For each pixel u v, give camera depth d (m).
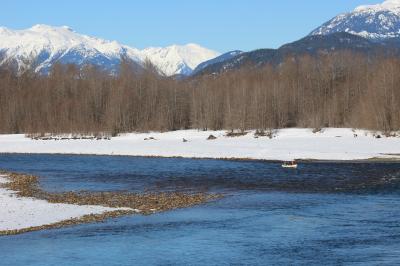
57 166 77.69
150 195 48.97
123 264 26.86
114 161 85.25
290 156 85.56
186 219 37.72
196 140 114.06
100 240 31.53
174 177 63.12
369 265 26.36
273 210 41.16
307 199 46.47
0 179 60.19
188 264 26.80
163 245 30.39
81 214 39.09
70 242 31.02
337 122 134.50
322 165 74.12
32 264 26.81
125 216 38.81
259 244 30.56
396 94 117.75
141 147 104.19
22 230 33.94
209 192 51.19
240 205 43.69
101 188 53.84
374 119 114.38
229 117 132.38
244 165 76.25
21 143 117.75
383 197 46.97
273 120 135.25
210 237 32.28
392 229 33.94
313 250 29.12
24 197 46.41
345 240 31.19
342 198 46.78
